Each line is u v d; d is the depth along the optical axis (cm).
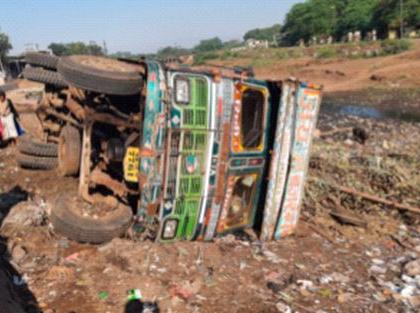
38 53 785
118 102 611
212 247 604
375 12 6969
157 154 525
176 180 548
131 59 583
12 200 695
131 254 534
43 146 827
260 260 593
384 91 3259
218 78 559
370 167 1058
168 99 518
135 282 485
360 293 544
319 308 497
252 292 511
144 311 440
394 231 783
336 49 5575
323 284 555
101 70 533
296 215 696
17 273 479
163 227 565
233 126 581
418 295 550
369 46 5347
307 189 907
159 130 520
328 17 8544
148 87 510
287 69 4628
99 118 578
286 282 545
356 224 779
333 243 704
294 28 9269
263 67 4881
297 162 664
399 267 636
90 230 538
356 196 891
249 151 612
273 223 665
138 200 584
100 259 523
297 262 610
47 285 466
